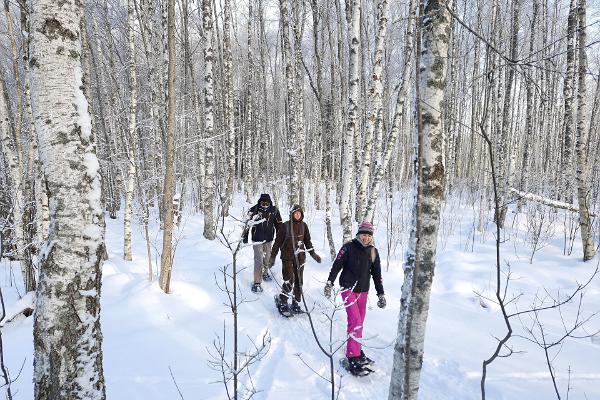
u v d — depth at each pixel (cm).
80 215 214
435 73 240
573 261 725
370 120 723
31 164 557
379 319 530
